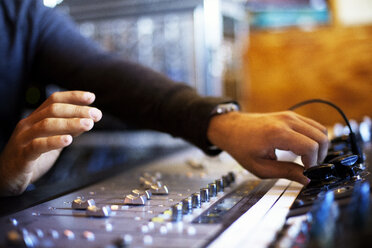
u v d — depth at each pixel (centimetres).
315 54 176
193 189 55
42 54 93
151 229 35
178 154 102
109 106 82
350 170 48
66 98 54
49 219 41
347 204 32
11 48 89
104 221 38
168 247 29
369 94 171
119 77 82
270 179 62
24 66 92
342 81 175
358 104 173
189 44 141
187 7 140
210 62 146
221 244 30
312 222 30
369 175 48
